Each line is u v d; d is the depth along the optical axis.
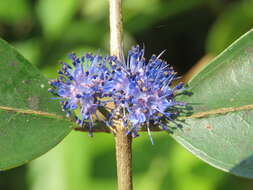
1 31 0.24
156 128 0.13
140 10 0.24
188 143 0.13
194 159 0.20
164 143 0.21
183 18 0.24
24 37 0.24
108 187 0.20
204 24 0.24
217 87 0.13
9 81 0.13
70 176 0.20
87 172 0.20
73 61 0.13
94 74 0.13
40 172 0.20
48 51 0.23
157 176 0.20
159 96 0.13
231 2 0.23
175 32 0.24
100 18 0.24
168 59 0.24
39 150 0.12
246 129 0.13
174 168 0.20
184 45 0.24
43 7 0.24
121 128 0.13
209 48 0.23
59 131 0.13
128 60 0.13
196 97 0.13
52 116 0.13
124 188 0.13
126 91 0.13
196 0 0.23
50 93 0.13
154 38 0.24
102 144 0.20
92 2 0.24
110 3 0.14
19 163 0.12
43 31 0.24
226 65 0.13
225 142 0.13
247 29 0.23
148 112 0.13
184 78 0.22
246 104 0.13
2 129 0.13
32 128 0.13
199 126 0.13
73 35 0.24
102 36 0.24
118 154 0.13
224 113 0.13
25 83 0.13
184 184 0.20
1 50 0.13
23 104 0.13
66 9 0.23
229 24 0.23
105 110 0.13
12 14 0.24
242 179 0.20
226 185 0.20
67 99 0.13
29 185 0.20
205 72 0.13
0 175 0.21
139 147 0.21
